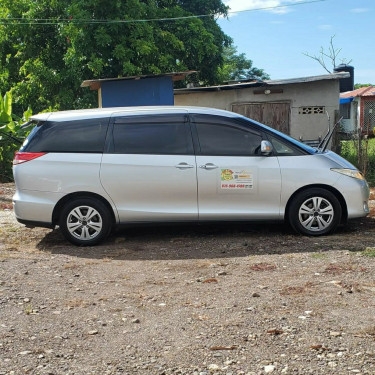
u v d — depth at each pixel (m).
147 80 16.45
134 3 23.34
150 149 7.46
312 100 17.05
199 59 25.59
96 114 7.59
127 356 3.95
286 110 17.19
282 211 7.50
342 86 25.83
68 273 6.09
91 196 7.43
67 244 7.60
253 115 17.38
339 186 7.50
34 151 7.45
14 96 26.00
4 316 4.74
